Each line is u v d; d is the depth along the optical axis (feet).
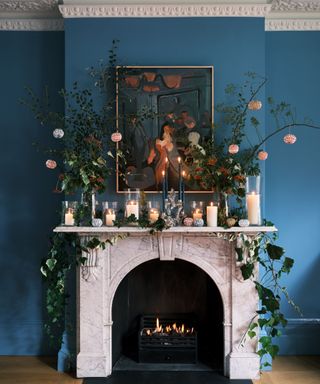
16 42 12.37
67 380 10.82
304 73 12.48
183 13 11.51
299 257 12.44
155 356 11.60
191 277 12.41
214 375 11.04
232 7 11.43
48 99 12.35
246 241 10.75
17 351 12.43
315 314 12.42
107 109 11.27
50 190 12.41
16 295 12.47
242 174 10.81
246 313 11.07
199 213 10.86
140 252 11.16
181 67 11.39
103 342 11.10
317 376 11.02
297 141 12.45
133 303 12.41
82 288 11.09
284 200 12.45
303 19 12.37
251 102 10.52
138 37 11.55
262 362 11.53
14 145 12.41
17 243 12.45
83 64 11.50
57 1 11.65
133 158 11.41
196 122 11.39
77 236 11.03
